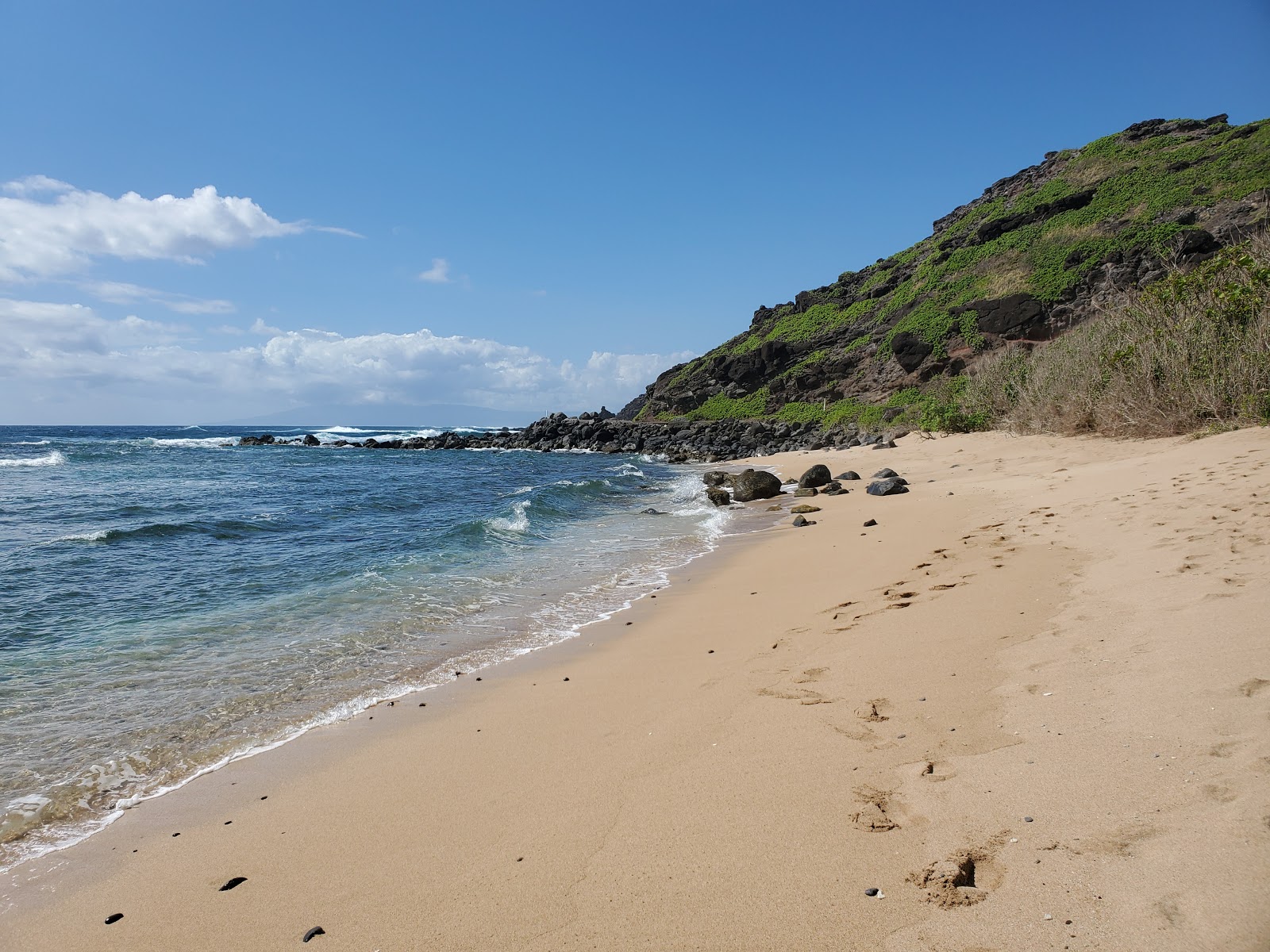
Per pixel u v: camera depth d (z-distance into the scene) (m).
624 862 3.00
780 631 6.46
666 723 4.61
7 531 14.43
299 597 9.07
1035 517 9.40
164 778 4.45
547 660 6.53
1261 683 3.42
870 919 2.44
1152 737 3.23
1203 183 42.47
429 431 101.81
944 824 2.93
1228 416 14.23
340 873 3.24
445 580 10.00
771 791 3.45
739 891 2.70
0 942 2.95
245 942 2.79
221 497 21.22
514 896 2.87
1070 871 2.48
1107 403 17.61
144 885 3.30
